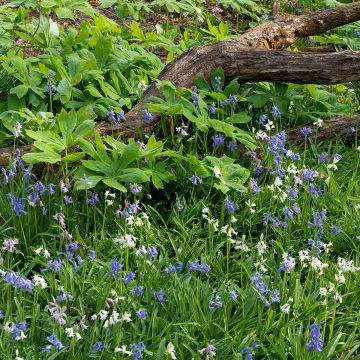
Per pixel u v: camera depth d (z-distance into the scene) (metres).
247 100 6.88
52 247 5.15
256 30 7.59
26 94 6.72
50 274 4.71
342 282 4.63
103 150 5.57
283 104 6.99
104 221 5.19
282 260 5.14
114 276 4.57
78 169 5.50
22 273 4.77
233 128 6.26
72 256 4.77
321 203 5.75
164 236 5.41
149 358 4.09
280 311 4.56
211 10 10.54
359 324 4.56
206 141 6.31
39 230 5.27
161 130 6.49
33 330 4.16
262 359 4.25
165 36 8.98
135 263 4.96
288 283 4.93
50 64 6.95
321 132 6.79
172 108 6.13
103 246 5.12
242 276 5.00
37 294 4.39
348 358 4.26
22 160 5.74
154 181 5.59
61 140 5.68
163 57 8.82
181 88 6.52
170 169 5.97
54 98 6.60
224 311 4.46
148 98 6.54
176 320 4.43
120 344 4.18
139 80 7.23
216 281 4.89
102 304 4.42
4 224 5.12
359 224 5.57
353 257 5.34
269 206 5.67
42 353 4.08
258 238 5.50
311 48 8.66
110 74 7.07
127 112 6.89
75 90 6.73
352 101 7.96
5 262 4.89
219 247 5.15
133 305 4.40
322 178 6.09
